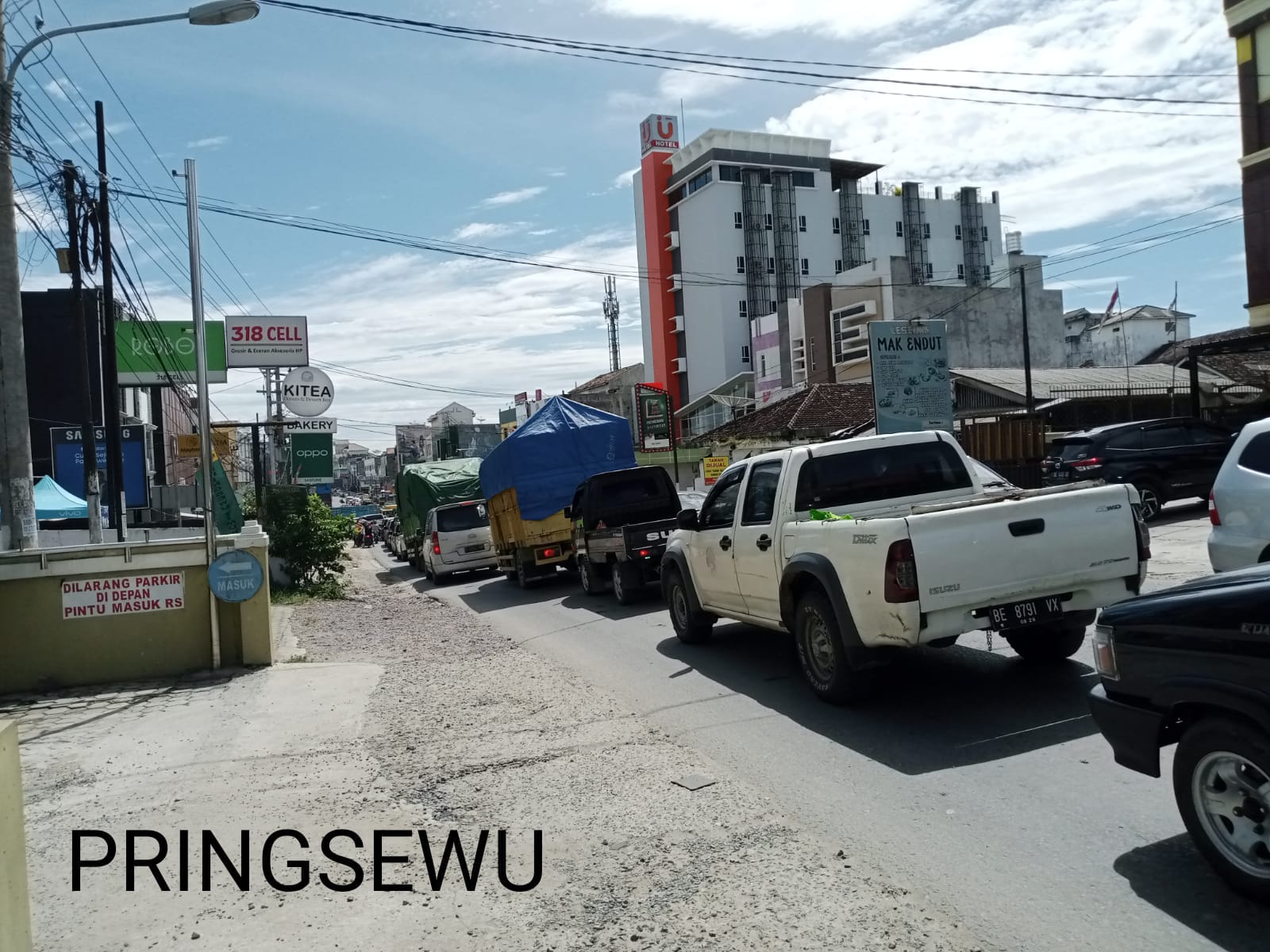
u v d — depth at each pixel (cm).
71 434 2809
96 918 425
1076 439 1745
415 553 2855
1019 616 627
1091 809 478
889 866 432
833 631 689
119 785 621
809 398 3728
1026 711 657
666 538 1428
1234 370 3186
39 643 947
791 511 766
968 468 808
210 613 993
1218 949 343
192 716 809
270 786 604
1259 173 2217
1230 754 366
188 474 4481
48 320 2975
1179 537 1452
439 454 8388
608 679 891
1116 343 6444
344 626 1457
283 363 3200
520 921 404
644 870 445
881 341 2047
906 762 575
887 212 8756
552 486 1764
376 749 682
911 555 602
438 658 1085
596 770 600
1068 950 349
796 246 8175
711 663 918
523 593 1809
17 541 1000
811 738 640
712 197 8031
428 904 426
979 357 4997
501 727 727
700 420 6556
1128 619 411
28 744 739
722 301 7994
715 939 374
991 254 9169
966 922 375
